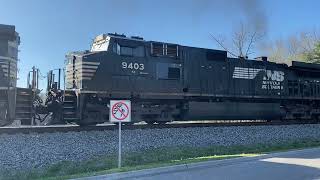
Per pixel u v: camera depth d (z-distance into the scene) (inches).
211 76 815.7
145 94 713.6
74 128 612.4
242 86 868.6
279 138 777.6
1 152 480.1
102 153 550.6
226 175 427.2
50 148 517.3
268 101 933.2
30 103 604.1
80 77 651.5
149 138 609.6
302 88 1003.9
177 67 764.6
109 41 687.7
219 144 677.9
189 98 786.2
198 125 745.6
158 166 453.4
